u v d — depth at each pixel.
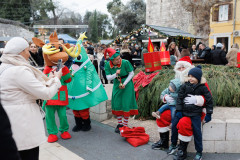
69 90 4.50
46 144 4.01
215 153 3.58
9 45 2.32
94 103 4.43
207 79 5.17
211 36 18.45
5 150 1.12
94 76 4.58
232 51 7.98
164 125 3.67
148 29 12.36
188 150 3.61
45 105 4.07
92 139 4.23
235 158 3.43
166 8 22.38
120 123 4.56
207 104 3.21
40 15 52.88
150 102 5.14
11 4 46.69
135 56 10.92
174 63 7.13
